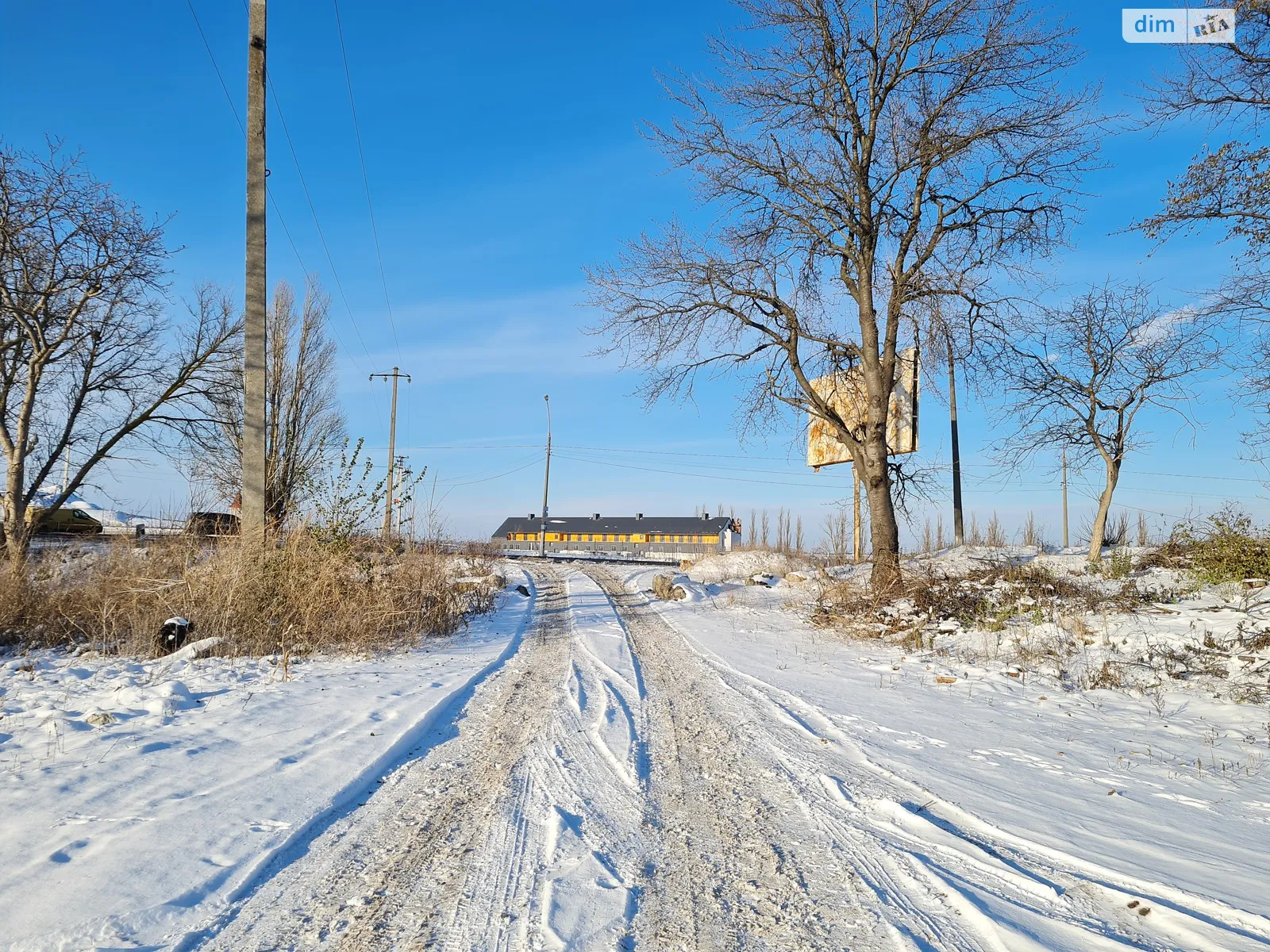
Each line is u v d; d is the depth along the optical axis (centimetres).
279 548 1259
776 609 1842
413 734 687
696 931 344
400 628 1289
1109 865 424
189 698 780
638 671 1049
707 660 1160
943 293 1656
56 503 1708
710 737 707
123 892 363
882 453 1777
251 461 1231
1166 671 933
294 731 665
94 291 1612
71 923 332
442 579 1535
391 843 446
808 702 860
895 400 2222
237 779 534
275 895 377
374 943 329
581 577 2733
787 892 387
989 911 364
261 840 436
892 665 1117
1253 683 852
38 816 450
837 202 1772
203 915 352
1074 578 1530
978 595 1430
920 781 577
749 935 341
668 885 395
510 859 423
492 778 571
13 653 1067
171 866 394
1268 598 1127
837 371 1986
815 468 3016
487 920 351
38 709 716
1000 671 1015
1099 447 1748
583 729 721
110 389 1773
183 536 1305
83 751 579
